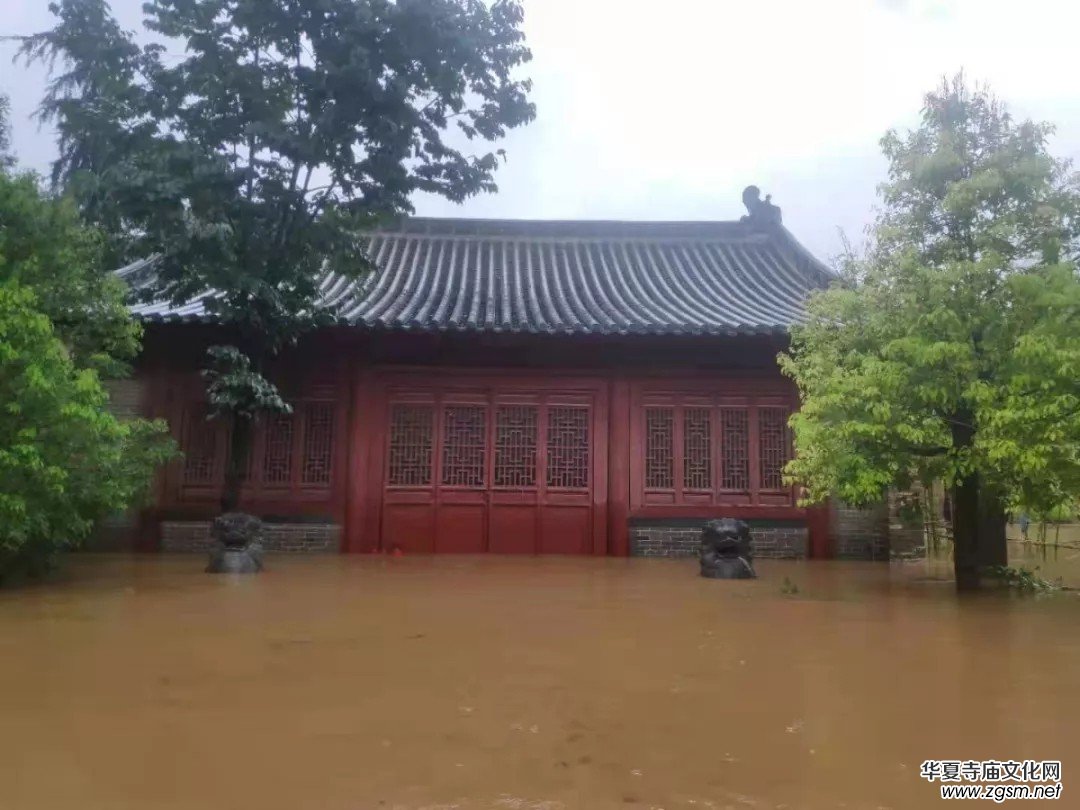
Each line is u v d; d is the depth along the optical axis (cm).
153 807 285
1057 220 794
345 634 604
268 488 1402
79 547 1353
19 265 822
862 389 795
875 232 861
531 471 1427
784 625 661
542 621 675
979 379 780
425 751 343
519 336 1334
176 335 1365
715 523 1069
